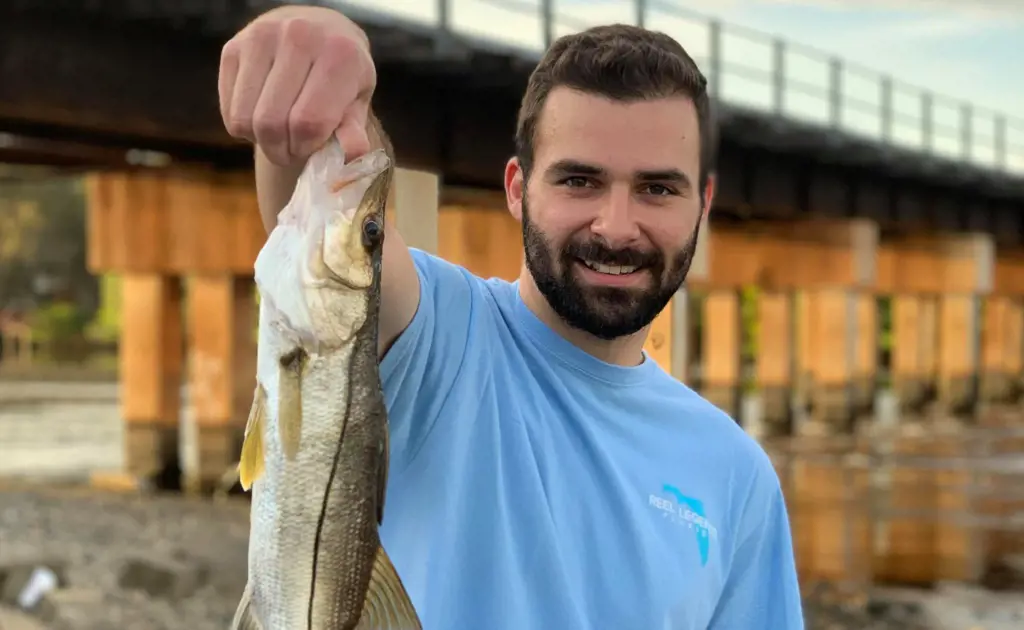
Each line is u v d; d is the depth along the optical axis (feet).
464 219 48.57
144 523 40.52
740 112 51.42
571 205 7.59
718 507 8.30
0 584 28.55
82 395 115.96
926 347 106.11
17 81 29.84
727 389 77.36
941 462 66.44
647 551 7.55
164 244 52.01
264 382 6.75
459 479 7.18
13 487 50.55
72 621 26.08
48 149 45.62
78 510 42.63
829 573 40.22
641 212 7.59
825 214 68.85
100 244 52.65
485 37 39.27
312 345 6.66
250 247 51.26
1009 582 39.50
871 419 90.07
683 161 7.66
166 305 53.98
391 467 7.15
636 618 7.39
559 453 7.60
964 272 88.84
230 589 31.30
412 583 6.92
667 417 8.32
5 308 184.96
